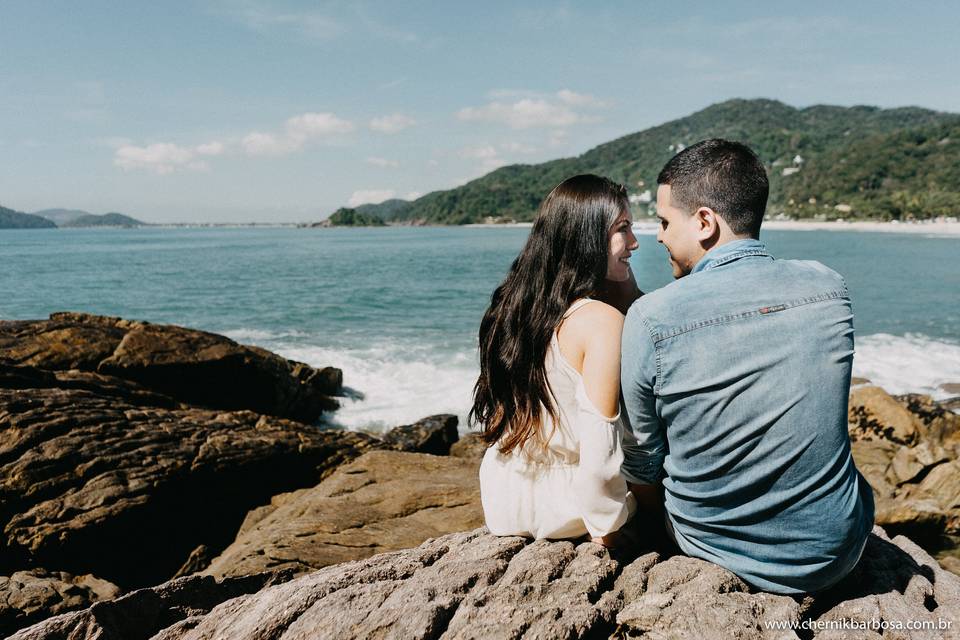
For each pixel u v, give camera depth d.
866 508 1.93
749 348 1.71
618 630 1.84
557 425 2.08
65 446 6.00
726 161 1.88
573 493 2.09
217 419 7.82
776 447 1.70
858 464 7.71
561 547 2.16
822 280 1.79
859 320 20.88
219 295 30.08
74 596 4.47
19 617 4.16
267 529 5.35
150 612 2.51
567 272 1.99
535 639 1.71
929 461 7.11
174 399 9.16
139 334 9.39
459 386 13.34
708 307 1.76
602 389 1.88
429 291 31.31
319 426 11.25
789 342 1.69
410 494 5.74
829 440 1.70
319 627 1.82
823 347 1.70
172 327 9.98
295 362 12.20
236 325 21.36
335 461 7.54
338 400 12.34
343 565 2.34
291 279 37.94
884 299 25.80
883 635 1.79
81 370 8.59
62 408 6.43
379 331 19.92
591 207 1.98
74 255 67.69
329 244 97.69
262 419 8.36
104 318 9.90
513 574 2.01
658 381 1.80
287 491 7.21
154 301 28.06
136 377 9.02
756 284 1.77
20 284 36.16
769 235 96.62
